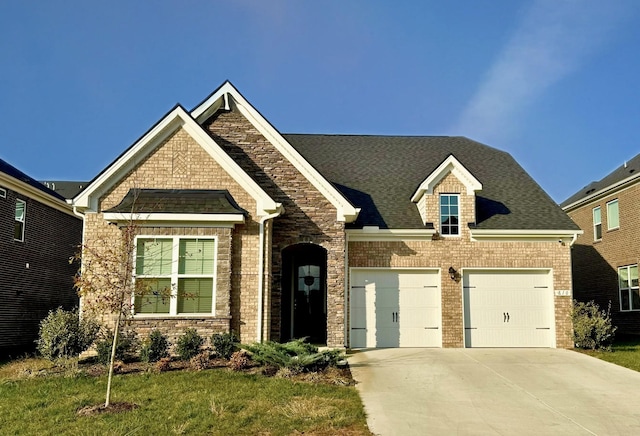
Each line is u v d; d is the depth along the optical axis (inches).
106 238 586.6
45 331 521.7
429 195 713.6
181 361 533.6
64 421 356.5
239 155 663.8
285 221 649.6
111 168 593.0
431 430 359.3
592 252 1072.2
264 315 584.4
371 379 498.9
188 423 350.6
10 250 790.5
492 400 436.8
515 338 698.8
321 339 763.4
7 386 444.1
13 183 789.9
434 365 563.8
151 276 568.7
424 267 702.5
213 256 577.9
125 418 359.9
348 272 698.2
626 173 983.6
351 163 856.3
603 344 687.7
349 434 345.1
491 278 709.3
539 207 755.4
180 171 603.8
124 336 542.6
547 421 384.8
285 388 440.8
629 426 375.9
